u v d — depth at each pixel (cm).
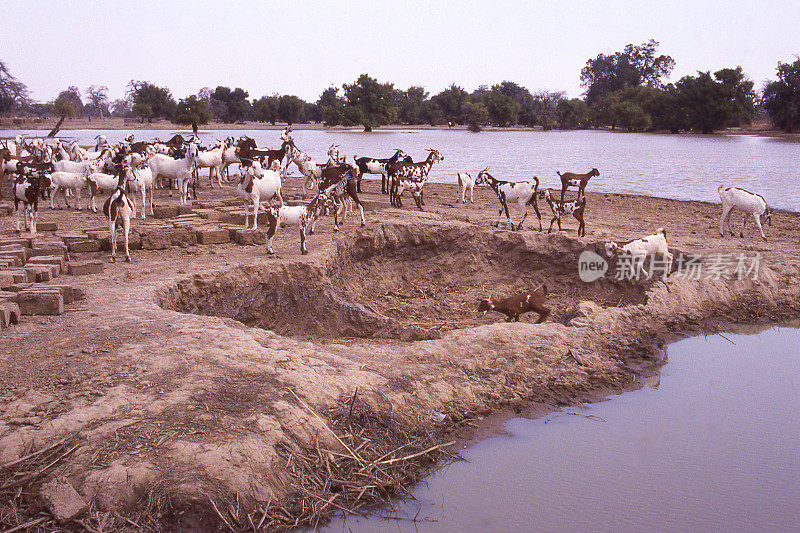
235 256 1706
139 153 3027
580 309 1484
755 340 1450
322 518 767
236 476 750
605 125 16450
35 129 12006
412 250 2034
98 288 1397
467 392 1082
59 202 2570
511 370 1179
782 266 1778
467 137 10838
